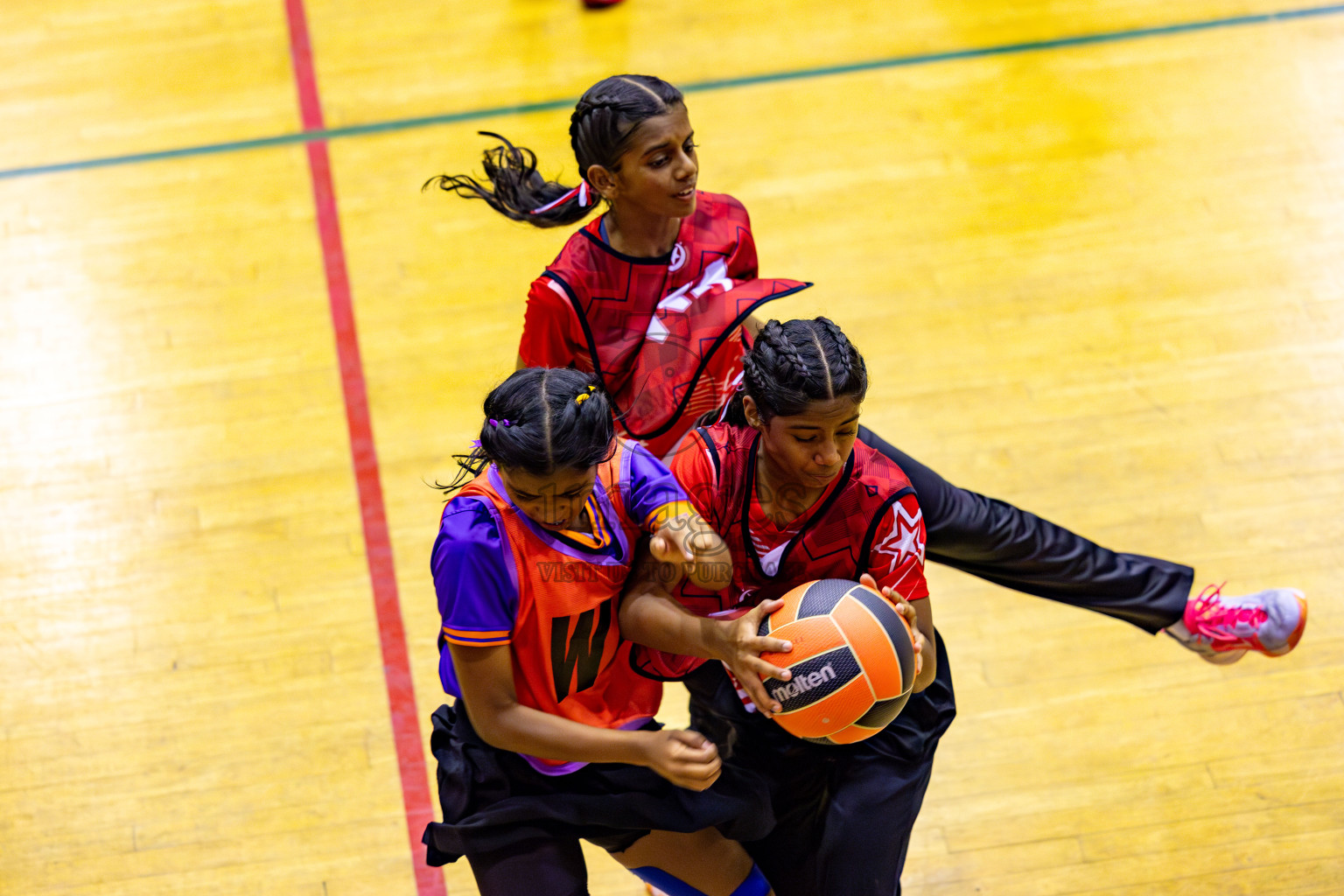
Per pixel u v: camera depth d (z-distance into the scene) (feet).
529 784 10.00
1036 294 20.12
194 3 27.20
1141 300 19.94
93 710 15.39
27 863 14.05
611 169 10.82
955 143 22.93
